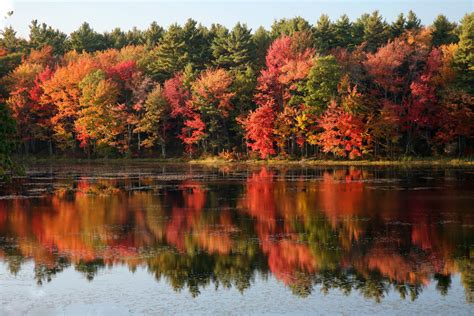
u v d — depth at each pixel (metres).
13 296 17.80
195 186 46.31
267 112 76.69
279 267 20.73
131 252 22.97
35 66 99.19
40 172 63.06
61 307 16.86
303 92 78.50
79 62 96.50
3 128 32.56
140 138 93.88
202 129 84.00
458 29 92.56
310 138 74.38
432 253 22.44
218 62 91.00
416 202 35.12
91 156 92.94
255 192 41.56
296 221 29.39
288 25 105.44
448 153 73.44
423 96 70.88
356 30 98.50
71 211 33.22
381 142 76.44
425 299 17.23
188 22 98.56
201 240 25.05
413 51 77.38
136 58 104.00
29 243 24.64
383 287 18.38
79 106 90.06
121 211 33.16
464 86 71.75
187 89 86.75
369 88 77.31
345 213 31.59
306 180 50.22
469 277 19.25
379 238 25.17
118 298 17.59
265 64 93.31
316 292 17.98
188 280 19.30
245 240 25.00
